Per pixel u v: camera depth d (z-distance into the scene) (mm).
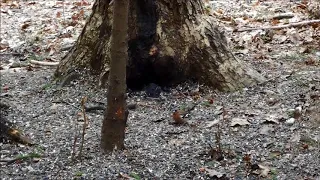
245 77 5273
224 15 9117
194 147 3988
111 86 3641
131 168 3594
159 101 4984
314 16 8578
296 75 5578
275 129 4355
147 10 5082
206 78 5188
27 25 9070
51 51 7527
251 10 9438
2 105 4777
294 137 4180
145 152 3865
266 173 3602
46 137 4141
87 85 5258
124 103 3711
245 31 7980
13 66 6754
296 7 9352
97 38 5281
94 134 4191
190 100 4988
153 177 3504
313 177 3578
